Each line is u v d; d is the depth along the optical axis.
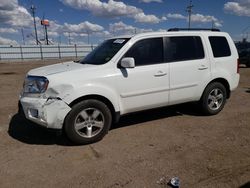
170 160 3.97
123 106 4.96
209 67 5.93
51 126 4.36
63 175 3.60
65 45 54.53
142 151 4.31
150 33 5.29
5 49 48.62
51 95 4.34
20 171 3.73
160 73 5.23
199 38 5.87
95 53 5.58
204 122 5.74
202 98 6.01
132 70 4.95
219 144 4.54
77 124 4.50
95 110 4.62
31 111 4.54
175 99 5.57
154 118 6.06
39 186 3.35
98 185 3.34
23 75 17.08
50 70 4.79
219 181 3.37
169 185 3.30
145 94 5.14
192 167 3.74
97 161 3.99
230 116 6.17
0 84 12.23
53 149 4.45
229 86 6.35
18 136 5.05
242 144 4.53
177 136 4.95
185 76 5.58
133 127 5.48
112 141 4.76
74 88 4.38
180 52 5.58
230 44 6.37
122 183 3.37
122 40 5.18
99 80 4.62
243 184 3.30
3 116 6.41
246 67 18.44
